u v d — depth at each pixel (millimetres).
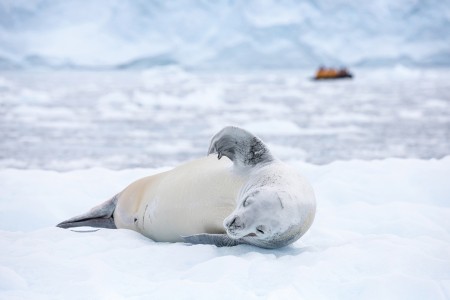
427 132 59125
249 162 13680
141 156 44969
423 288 10219
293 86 148125
